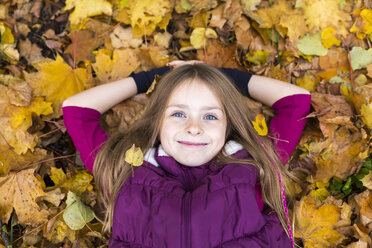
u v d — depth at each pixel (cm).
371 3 169
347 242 148
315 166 158
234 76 159
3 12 171
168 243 118
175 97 135
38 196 143
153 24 170
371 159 157
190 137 129
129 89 156
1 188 142
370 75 162
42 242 148
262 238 124
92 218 147
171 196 123
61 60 160
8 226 150
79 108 145
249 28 174
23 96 153
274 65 175
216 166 137
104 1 168
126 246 124
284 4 171
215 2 168
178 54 176
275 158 147
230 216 122
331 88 166
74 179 156
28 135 152
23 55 171
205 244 118
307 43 171
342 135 155
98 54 163
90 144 145
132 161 130
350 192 160
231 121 146
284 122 147
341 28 168
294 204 151
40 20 175
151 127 148
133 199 126
